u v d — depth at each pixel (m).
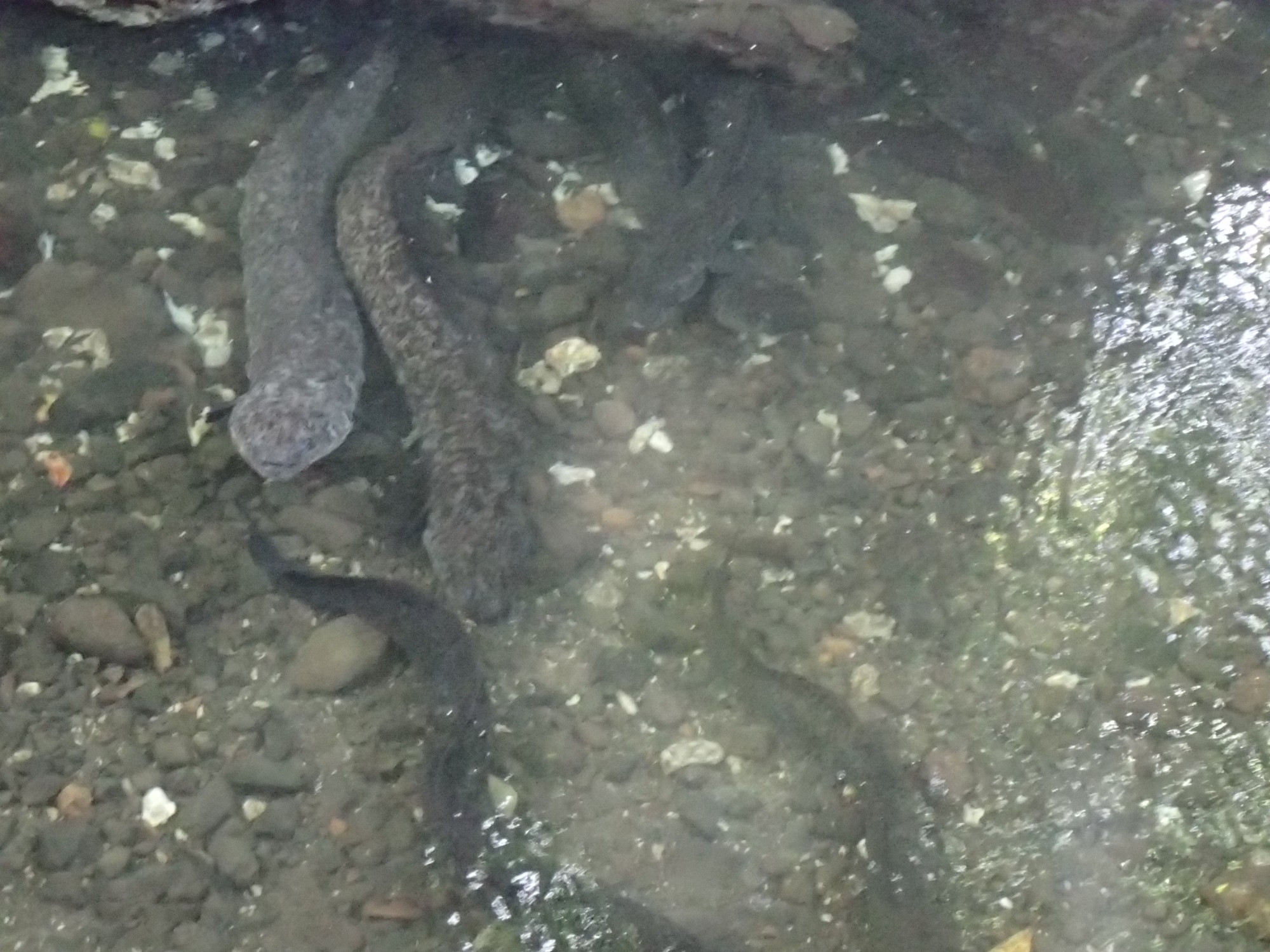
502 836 2.66
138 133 2.98
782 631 2.78
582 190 3.00
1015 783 2.72
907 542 2.84
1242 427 2.92
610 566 2.80
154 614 2.73
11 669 2.71
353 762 2.69
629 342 2.91
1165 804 2.72
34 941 2.60
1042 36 3.15
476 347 2.86
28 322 2.86
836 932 2.64
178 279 2.90
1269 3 3.20
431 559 2.76
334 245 2.90
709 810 2.69
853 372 2.92
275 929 2.62
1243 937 2.65
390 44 3.03
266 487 2.80
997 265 3.00
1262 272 3.01
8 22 3.02
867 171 3.05
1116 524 2.86
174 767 2.67
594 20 3.02
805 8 3.02
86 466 2.80
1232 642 2.80
